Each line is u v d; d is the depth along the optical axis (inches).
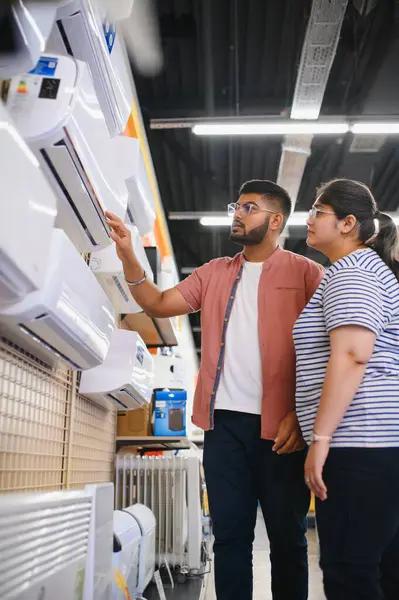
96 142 56.4
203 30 195.5
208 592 110.3
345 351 52.1
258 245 77.2
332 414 51.4
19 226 35.1
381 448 51.4
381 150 260.5
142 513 101.3
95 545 55.5
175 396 135.0
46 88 48.6
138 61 215.0
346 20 204.4
